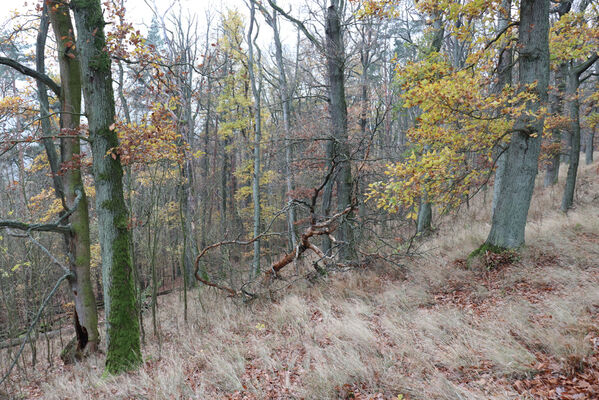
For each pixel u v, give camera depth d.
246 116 16.84
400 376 3.90
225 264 11.21
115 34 5.91
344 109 8.90
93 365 6.91
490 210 12.52
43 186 12.58
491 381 3.56
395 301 6.27
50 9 6.77
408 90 6.69
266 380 4.47
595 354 3.56
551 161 15.52
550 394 3.17
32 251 9.63
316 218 8.59
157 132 6.39
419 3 7.14
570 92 10.53
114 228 5.98
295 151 12.66
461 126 7.18
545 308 4.91
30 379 6.98
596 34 7.75
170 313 10.12
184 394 4.43
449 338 4.66
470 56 7.03
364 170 9.96
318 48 8.95
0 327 9.35
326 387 3.95
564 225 8.34
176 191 13.66
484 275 6.54
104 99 5.86
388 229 11.55
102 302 16.05
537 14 6.36
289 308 6.91
